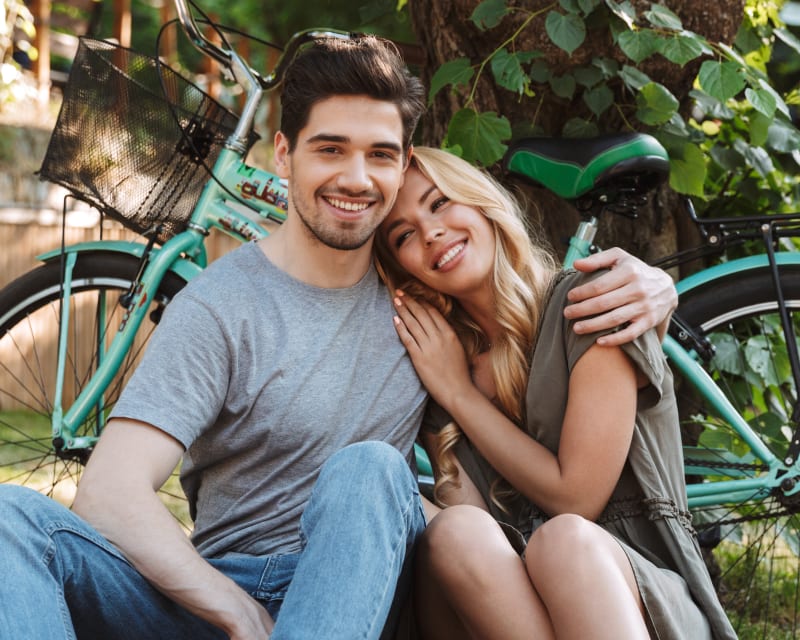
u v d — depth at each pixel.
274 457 1.96
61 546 1.67
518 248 2.11
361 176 1.91
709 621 1.90
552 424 2.01
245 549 1.97
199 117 2.58
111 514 1.75
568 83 2.65
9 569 1.59
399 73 1.94
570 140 2.49
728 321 2.59
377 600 1.65
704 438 2.60
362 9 3.53
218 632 1.82
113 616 1.74
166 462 1.83
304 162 1.93
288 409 1.94
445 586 1.79
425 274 2.09
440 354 2.08
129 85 2.57
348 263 2.01
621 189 2.46
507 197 2.20
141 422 1.83
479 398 2.08
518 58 2.62
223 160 2.61
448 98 2.86
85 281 2.75
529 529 2.06
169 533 1.74
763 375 2.73
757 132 2.76
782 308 2.53
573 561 1.69
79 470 2.97
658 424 2.00
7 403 4.78
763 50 3.13
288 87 1.95
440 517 1.82
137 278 2.60
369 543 1.67
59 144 2.63
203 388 1.89
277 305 1.97
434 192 2.08
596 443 1.92
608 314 1.91
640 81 2.60
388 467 1.75
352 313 2.04
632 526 1.96
